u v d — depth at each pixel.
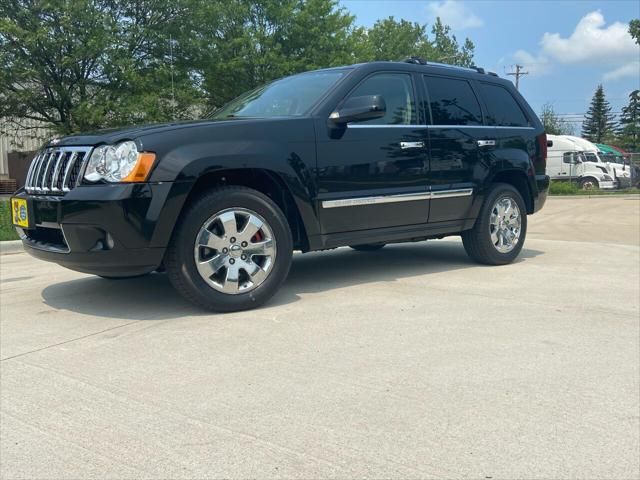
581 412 2.87
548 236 9.96
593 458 2.46
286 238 4.60
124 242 4.01
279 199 4.81
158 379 3.23
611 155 31.80
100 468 2.38
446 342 3.84
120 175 4.00
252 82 22.86
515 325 4.21
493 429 2.69
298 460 2.43
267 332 4.02
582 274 6.04
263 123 4.55
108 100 18.66
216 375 3.28
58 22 18.11
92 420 2.78
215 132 4.32
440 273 6.05
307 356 3.57
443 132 5.67
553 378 3.27
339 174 4.89
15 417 2.82
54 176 4.31
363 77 5.20
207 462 2.42
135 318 4.37
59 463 2.43
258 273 4.51
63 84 19.14
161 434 2.64
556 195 25.92
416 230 5.59
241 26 22.45
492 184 6.27
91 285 5.51
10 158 28.86
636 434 2.66
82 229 4.03
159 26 20.23
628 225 12.12
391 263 6.64
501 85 6.56
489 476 2.33
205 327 4.12
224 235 4.35
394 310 4.58
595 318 4.41
